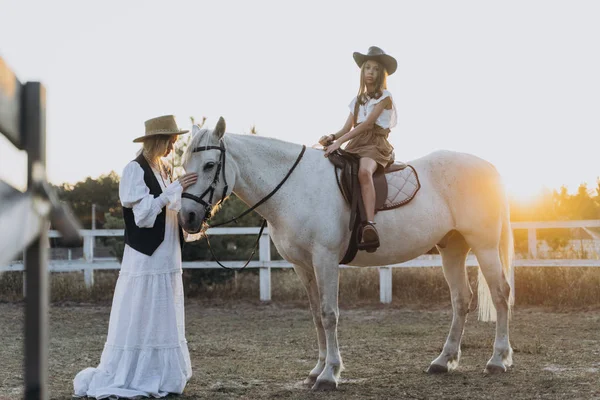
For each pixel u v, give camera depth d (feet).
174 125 16.69
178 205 15.97
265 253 40.09
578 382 17.60
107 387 15.62
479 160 20.08
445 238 19.51
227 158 16.65
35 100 3.27
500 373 19.02
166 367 15.96
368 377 18.79
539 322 31.09
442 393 16.55
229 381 18.28
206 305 39.09
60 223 3.19
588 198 65.98
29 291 3.26
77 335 28.37
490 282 19.48
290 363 21.33
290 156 17.48
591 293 36.11
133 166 16.26
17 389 17.57
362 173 17.56
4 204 2.59
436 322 31.78
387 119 18.21
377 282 40.60
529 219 56.39
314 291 18.40
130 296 16.10
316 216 17.11
